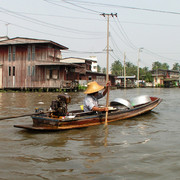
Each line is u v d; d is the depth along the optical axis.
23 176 3.27
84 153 4.27
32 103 12.76
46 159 3.95
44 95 19.94
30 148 4.56
